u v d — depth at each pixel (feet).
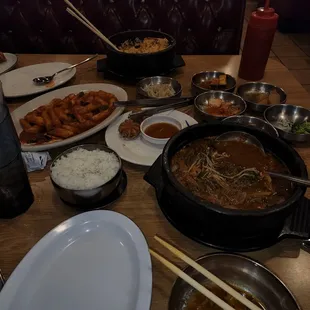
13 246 1.20
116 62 2.17
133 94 2.16
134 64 2.14
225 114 1.86
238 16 3.25
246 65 2.28
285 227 1.16
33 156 1.53
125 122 1.74
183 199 1.09
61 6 3.23
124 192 1.42
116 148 1.62
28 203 1.34
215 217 1.04
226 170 1.30
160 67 2.19
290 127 1.77
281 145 1.31
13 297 0.97
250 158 1.35
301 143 1.69
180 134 1.35
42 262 1.08
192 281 0.98
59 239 1.13
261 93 2.11
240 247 1.13
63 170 1.38
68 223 1.16
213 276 0.99
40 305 0.99
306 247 1.19
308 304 1.01
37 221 1.30
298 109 1.86
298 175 1.17
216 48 3.44
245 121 1.70
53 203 1.37
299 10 6.52
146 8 3.22
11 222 1.29
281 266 1.13
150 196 1.40
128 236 1.13
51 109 1.84
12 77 2.31
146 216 1.32
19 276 1.02
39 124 1.76
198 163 1.33
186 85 2.25
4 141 1.18
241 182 1.26
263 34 2.12
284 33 6.86
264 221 1.02
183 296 1.03
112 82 2.29
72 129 1.71
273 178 1.27
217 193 1.22
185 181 1.25
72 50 3.50
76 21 3.30
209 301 1.01
